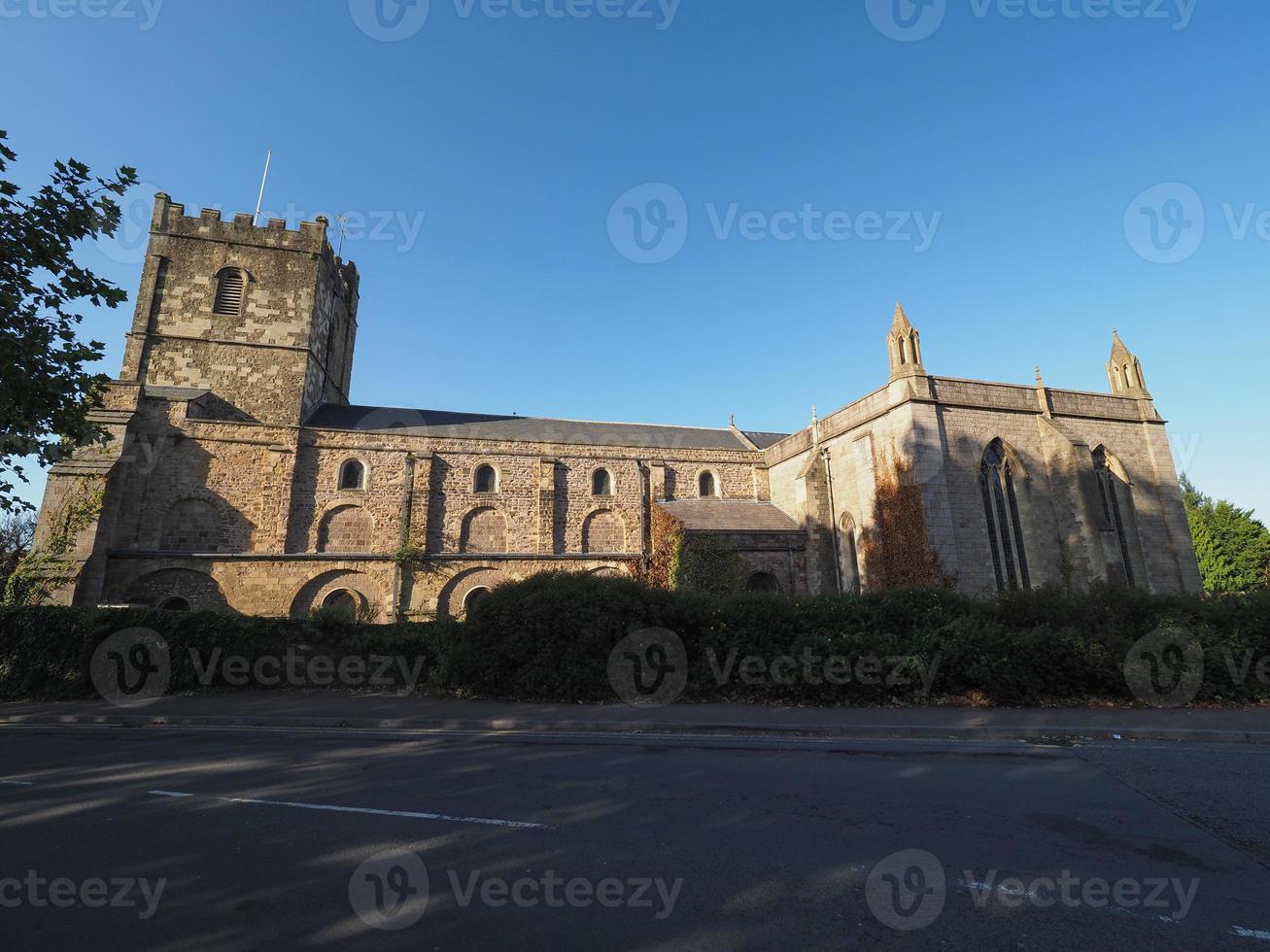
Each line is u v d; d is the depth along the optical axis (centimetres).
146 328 3170
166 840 570
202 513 2819
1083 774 806
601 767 840
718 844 559
